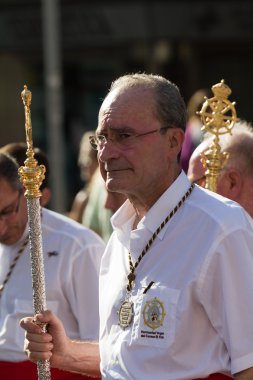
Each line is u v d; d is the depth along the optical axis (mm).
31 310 11078
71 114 41469
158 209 8297
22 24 38906
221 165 9602
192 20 37656
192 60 39844
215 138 9617
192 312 7918
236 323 7789
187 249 8055
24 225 11219
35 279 8766
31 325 8727
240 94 40531
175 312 7930
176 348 7910
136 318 8148
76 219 19641
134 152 8047
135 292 8266
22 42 39625
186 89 39875
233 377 7906
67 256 11039
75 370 9180
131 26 38406
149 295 8102
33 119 41219
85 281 10992
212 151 9602
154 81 8211
